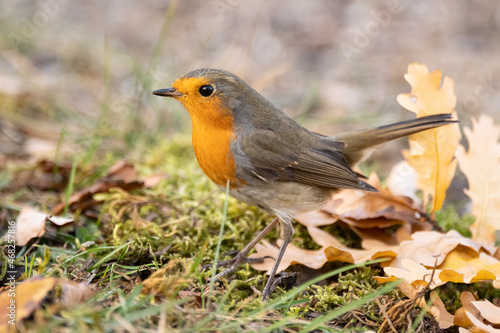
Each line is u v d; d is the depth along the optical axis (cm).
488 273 591
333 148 748
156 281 534
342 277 664
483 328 520
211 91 671
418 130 721
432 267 645
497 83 1333
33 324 465
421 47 1523
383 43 1554
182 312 527
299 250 698
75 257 632
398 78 1392
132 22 1608
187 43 1509
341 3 1755
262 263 689
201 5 1734
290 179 708
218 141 686
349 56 1458
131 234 717
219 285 649
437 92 719
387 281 599
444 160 736
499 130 738
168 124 1180
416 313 586
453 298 668
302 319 567
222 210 820
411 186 895
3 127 1094
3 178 877
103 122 1055
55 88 1241
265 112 718
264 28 1602
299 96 1334
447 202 1032
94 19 1598
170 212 805
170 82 1192
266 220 808
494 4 1731
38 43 1412
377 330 570
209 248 729
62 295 509
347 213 748
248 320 520
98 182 809
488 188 731
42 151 1013
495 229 724
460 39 1554
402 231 746
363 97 1335
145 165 992
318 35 1586
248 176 691
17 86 1207
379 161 1149
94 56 1406
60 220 702
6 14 1402
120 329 481
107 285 594
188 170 951
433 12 1709
